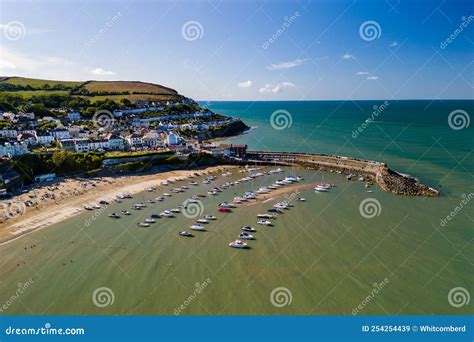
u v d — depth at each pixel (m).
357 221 84.25
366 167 135.88
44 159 131.00
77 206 96.81
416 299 54.44
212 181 126.81
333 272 62.00
